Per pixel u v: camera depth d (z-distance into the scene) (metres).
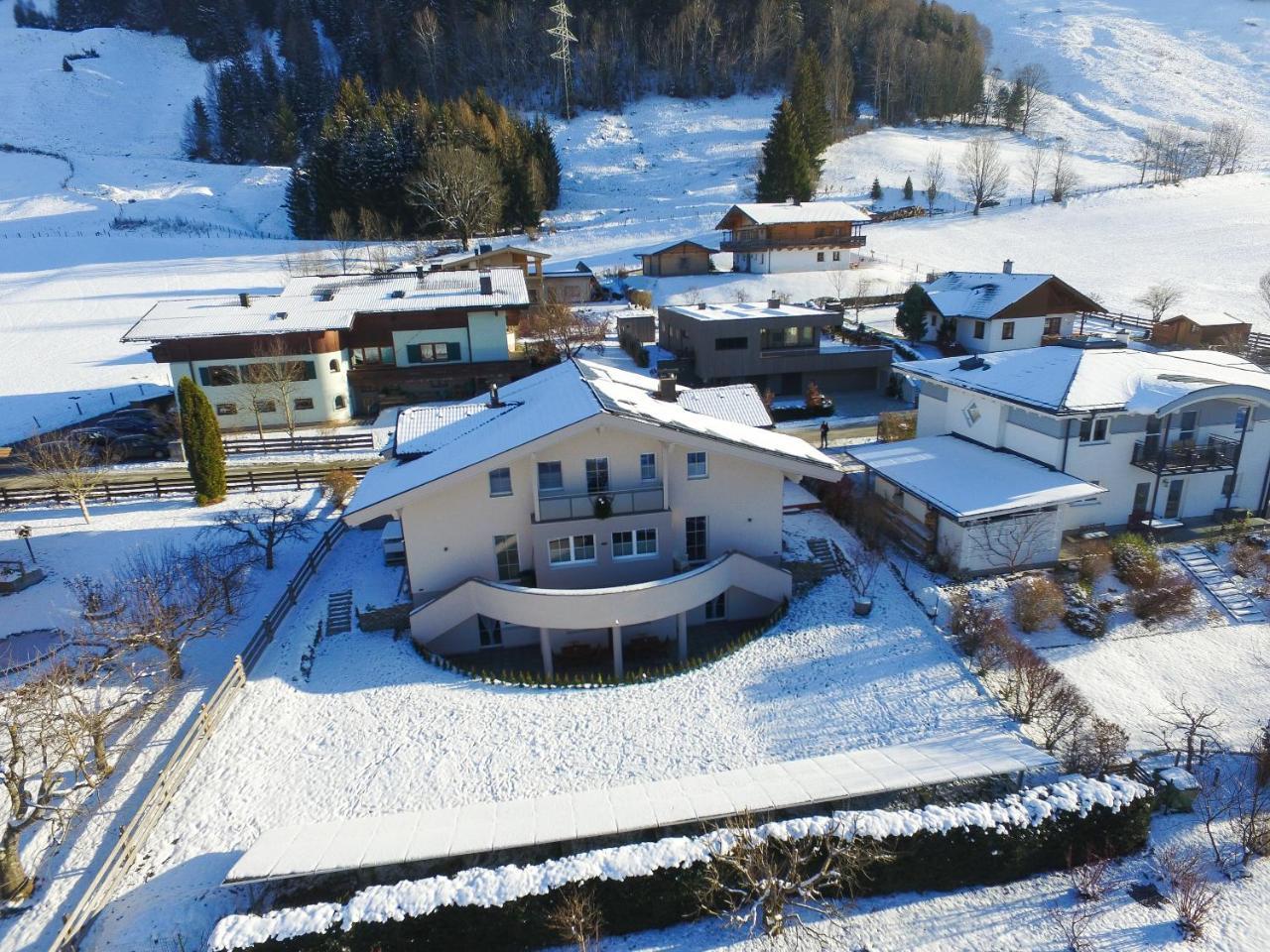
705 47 140.88
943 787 17.61
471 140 95.31
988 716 20.16
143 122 149.25
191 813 17.78
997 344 51.94
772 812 16.28
